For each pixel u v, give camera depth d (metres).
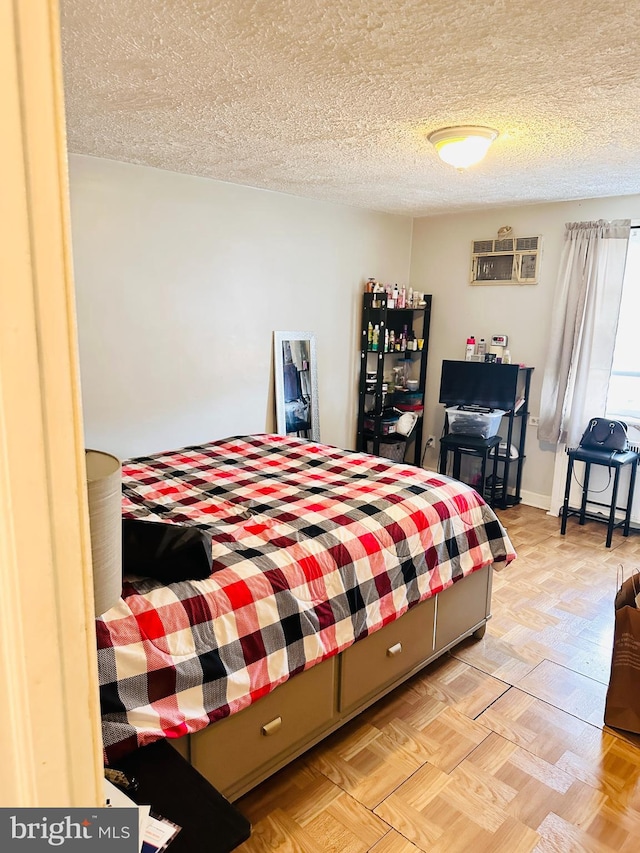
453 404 4.73
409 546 2.32
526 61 1.85
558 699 2.39
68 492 0.52
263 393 4.27
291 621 1.86
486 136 2.54
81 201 3.15
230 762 1.74
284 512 2.32
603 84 2.03
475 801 1.89
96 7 1.55
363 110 2.34
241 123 2.54
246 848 1.71
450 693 2.43
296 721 1.93
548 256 4.40
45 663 0.52
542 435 4.50
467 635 2.72
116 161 3.24
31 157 0.44
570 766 2.04
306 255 4.36
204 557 1.77
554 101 2.20
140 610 1.60
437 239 5.06
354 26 1.64
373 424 5.02
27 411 0.47
